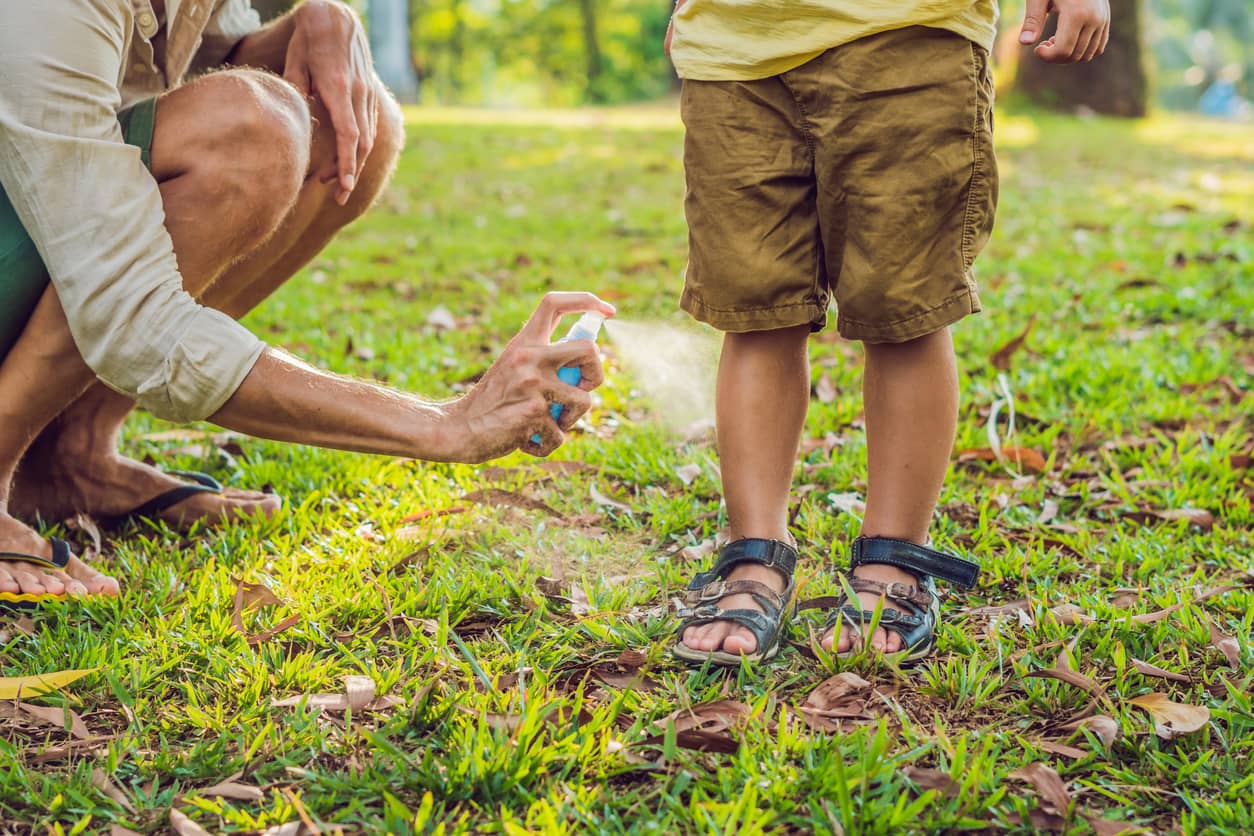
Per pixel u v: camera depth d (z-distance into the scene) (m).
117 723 1.74
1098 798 1.55
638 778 1.59
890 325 1.91
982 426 3.03
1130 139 11.23
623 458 2.79
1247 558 2.27
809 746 1.61
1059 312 4.14
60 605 2.04
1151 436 2.98
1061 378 3.33
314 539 2.36
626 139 10.52
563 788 1.54
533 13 37.81
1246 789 1.53
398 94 19.58
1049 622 1.97
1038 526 2.44
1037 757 1.63
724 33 1.97
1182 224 5.96
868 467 2.04
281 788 1.57
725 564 1.98
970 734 1.68
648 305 4.34
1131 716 1.72
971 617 2.06
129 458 2.55
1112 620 1.96
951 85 1.86
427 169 8.48
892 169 1.88
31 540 2.11
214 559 2.26
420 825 1.45
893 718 1.74
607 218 6.45
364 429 1.76
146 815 1.51
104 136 1.82
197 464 2.81
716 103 1.97
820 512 2.49
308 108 2.10
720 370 2.05
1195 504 2.54
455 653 1.92
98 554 2.35
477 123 12.03
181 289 1.79
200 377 1.73
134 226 1.77
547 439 1.80
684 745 1.64
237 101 1.97
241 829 1.46
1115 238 5.63
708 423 3.04
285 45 2.37
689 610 2.01
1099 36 1.86
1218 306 4.12
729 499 2.02
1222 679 1.79
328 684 1.82
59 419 2.38
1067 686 1.79
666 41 2.15
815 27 1.88
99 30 1.82
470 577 2.15
